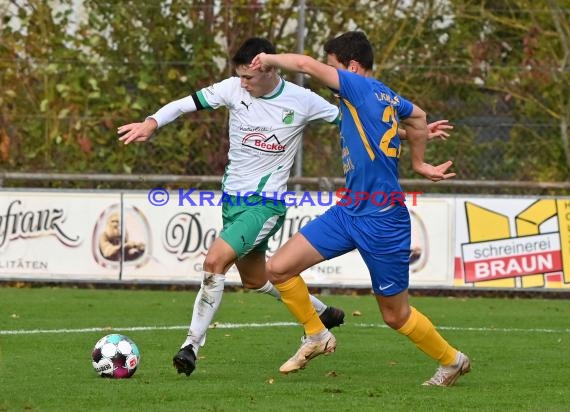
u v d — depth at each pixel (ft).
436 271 143.13
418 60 150.82
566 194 149.59
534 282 142.31
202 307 76.69
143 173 155.02
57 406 64.34
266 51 81.00
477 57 150.61
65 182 155.43
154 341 98.37
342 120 73.72
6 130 153.58
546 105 151.12
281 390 71.51
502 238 142.72
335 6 150.41
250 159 82.64
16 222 145.89
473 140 152.15
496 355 92.43
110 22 153.69
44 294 141.18
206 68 154.40
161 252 144.77
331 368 83.71
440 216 143.33
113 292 145.07
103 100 154.10
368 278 143.13
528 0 151.53
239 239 79.36
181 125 153.99
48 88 153.48
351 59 75.77
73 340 98.32
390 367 84.53
